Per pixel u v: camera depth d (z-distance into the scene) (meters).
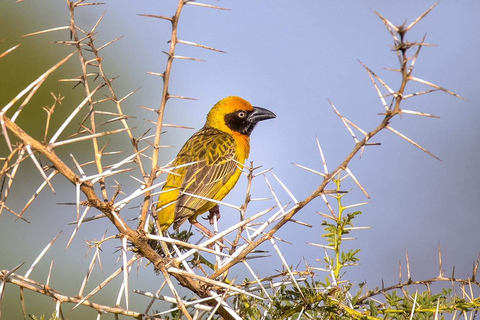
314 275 7.30
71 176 5.77
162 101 6.44
